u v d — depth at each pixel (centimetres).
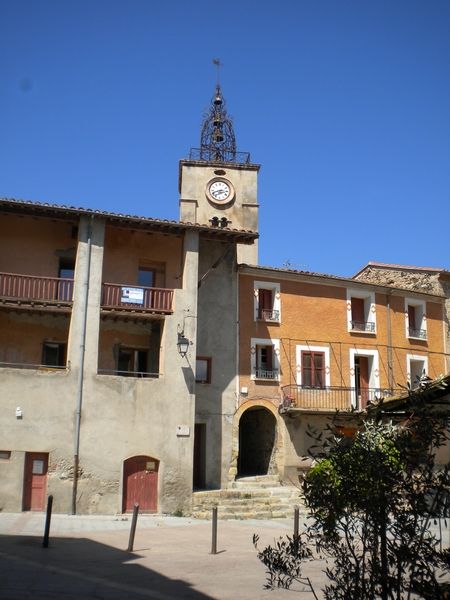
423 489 552
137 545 1524
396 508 554
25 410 2155
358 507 565
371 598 551
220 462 2530
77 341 2252
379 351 2964
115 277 2544
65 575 1111
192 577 1153
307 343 2812
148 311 2375
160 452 2261
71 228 2542
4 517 1977
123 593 996
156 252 2622
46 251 2489
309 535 625
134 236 2609
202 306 2652
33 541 1508
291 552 621
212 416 2556
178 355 2366
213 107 4544
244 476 2669
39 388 2180
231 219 4069
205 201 4084
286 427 2661
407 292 3094
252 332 2720
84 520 2006
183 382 2342
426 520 553
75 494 2136
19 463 2119
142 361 2583
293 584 1107
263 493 2409
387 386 2933
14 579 1045
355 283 2959
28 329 2431
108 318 2439
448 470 554
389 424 613
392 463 564
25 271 2448
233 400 2608
